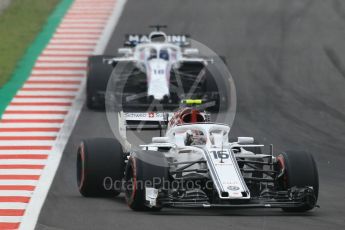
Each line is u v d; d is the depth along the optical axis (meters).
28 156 62.88
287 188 44.09
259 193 45.47
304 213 44.59
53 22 110.75
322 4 117.31
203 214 43.97
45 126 72.88
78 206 47.03
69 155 63.50
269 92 85.12
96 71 79.75
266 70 92.44
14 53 97.75
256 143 51.97
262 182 46.22
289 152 44.97
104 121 74.88
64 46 101.25
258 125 73.69
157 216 43.31
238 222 41.75
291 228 40.47
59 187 53.28
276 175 45.34
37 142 67.44
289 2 118.75
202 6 118.62
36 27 108.62
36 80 88.56
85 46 101.69
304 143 67.88
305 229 40.31
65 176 56.72
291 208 44.53
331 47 99.62
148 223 41.59
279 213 44.50
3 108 78.44
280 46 100.56
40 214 45.47
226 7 117.75
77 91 85.69
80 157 49.84
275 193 43.66
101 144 49.12
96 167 48.38
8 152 64.06
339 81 88.19
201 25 110.00
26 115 76.44
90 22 111.25
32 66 93.31
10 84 86.69
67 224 42.72
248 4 118.50
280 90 85.81
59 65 94.25
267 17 112.25
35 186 53.59
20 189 52.66
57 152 64.38
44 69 92.56
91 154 48.62
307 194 42.69
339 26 107.50
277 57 96.69
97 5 118.94
